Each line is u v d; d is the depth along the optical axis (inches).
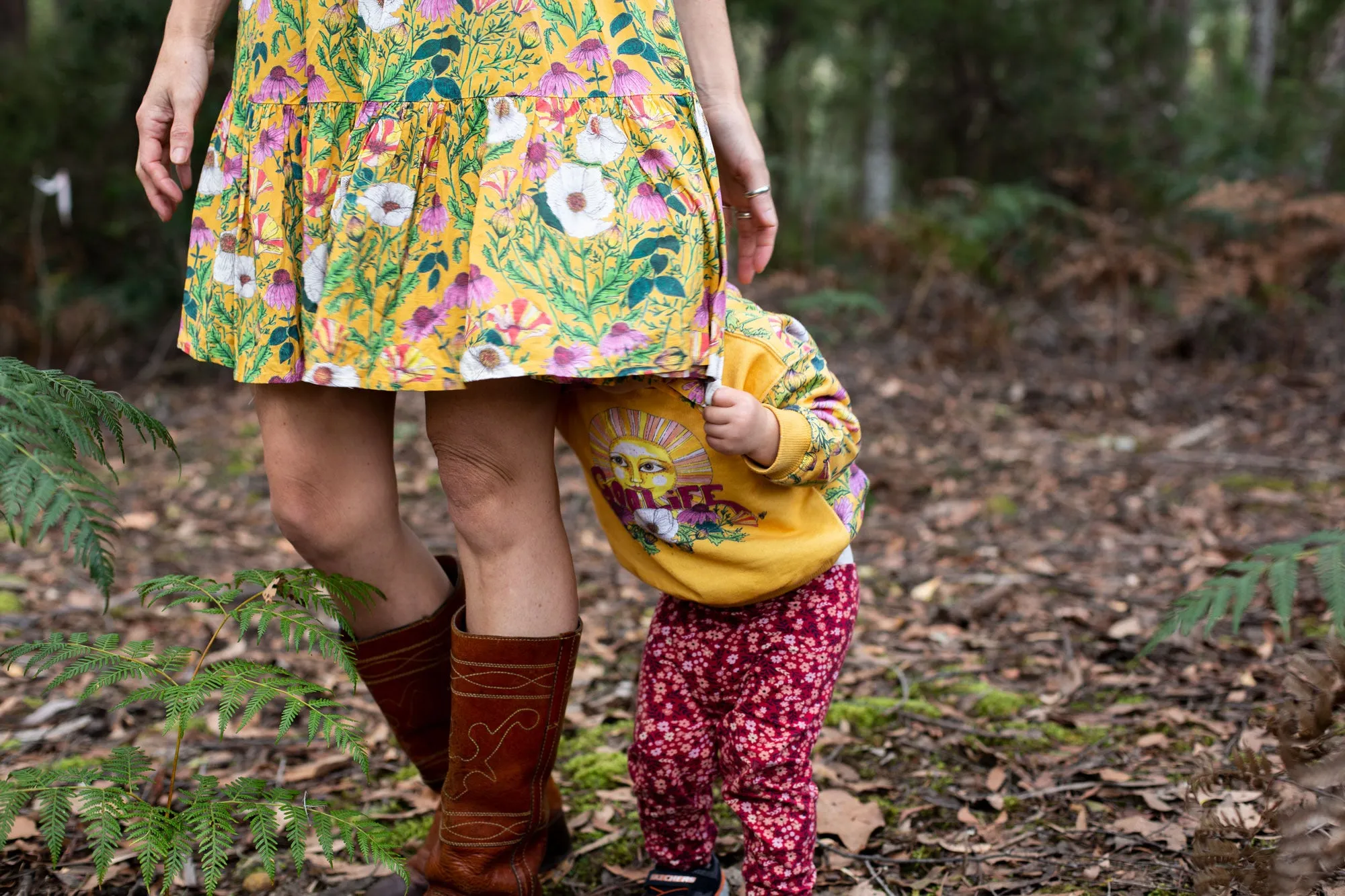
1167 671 108.8
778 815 64.8
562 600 63.4
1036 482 180.2
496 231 54.1
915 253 300.0
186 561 150.9
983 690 106.5
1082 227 318.3
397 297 56.7
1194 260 270.1
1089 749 93.3
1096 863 75.1
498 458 60.2
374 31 56.4
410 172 56.0
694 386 60.1
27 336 245.9
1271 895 57.6
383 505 66.7
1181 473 181.6
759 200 65.8
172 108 64.5
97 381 248.7
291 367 59.3
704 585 64.4
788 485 62.3
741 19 432.1
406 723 70.7
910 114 416.8
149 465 197.6
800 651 65.7
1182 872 73.0
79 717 104.2
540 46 54.8
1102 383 243.8
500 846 63.5
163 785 90.0
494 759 62.4
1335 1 450.3
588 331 54.6
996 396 237.9
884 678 111.8
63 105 264.1
